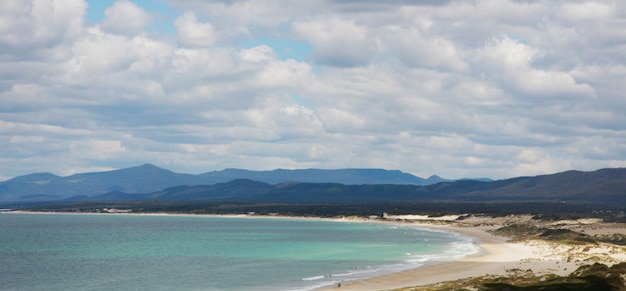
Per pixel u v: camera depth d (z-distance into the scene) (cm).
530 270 9431
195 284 9612
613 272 7931
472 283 7819
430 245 16950
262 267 11875
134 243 19800
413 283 8919
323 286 8938
